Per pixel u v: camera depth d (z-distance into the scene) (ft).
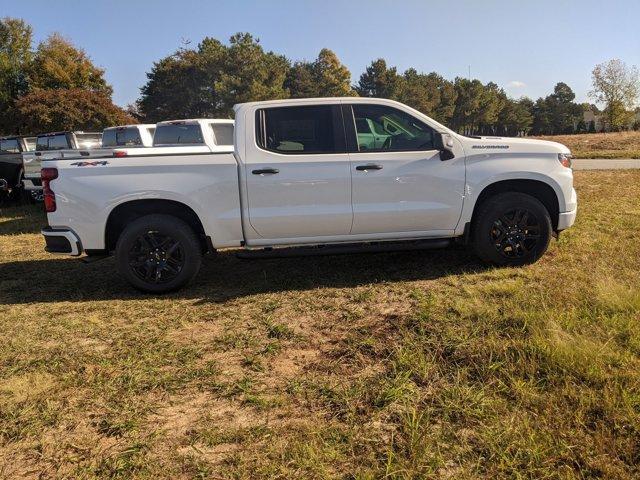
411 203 16.16
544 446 7.47
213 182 15.53
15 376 10.66
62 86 126.82
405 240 16.89
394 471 7.19
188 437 8.34
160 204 16.12
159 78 172.55
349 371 10.28
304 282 16.66
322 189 15.76
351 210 15.96
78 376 10.58
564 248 18.47
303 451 7.73
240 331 12.73
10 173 42.80
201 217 15.66
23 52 136.36
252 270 18.58
